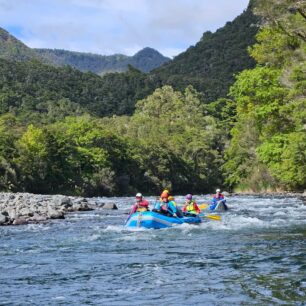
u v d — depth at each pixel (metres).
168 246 15.75
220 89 191.62
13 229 21.19
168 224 21.75
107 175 88.81
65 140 85.12
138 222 21.38
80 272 11.66
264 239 17.02
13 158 74.81
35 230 20.80
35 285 10.38
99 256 13.95
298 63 45.38
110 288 10.05
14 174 73.31
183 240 17.20
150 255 13.99
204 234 18.86
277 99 50.88
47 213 27.73
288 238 17.19
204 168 106.75
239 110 57.03
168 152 102.00
